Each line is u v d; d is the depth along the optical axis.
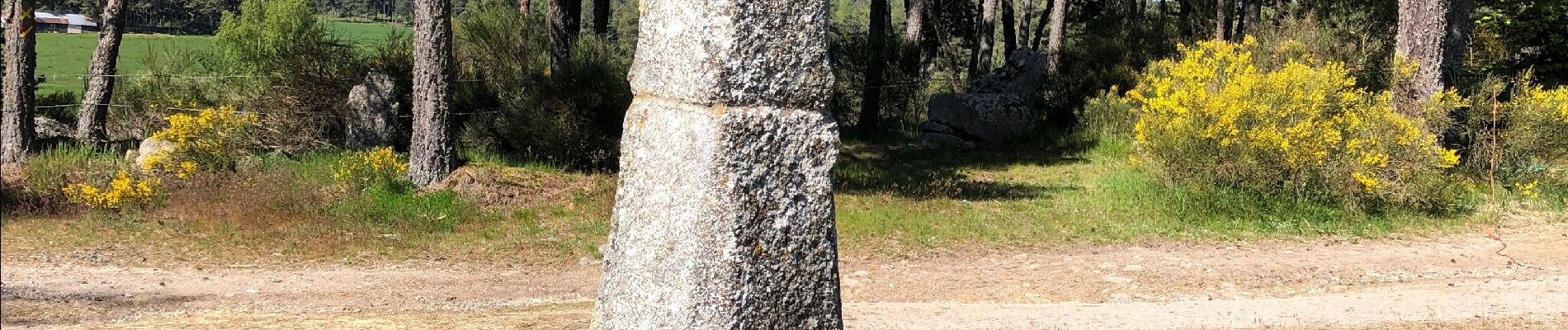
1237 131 13.07
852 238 12.12
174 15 49.00
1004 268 10.56
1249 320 7.57
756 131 3.08
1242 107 13.05
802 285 3.18
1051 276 10.11
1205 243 11.82
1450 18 14.45
